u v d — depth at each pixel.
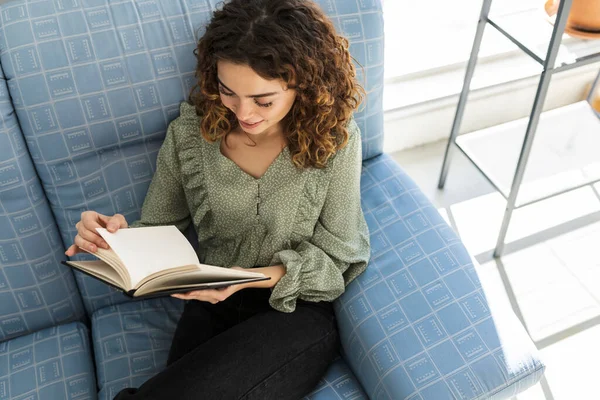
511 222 1.98
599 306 1.77
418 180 2.10
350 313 1.29
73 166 1.29
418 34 2.06
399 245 1.36
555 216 2.00
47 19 1.21
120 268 1.05
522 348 1.21
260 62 1.04
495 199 2.04
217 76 1.13
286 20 1.07
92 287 1.40
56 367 1.29
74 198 1.31
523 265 1.87
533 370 1.20
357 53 1.36
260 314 1.26
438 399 1.15
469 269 1.31
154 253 1.11
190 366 1.15
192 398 1.11
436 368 1.18
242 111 1.10
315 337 1.24
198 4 1.28
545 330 1.72
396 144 2.16
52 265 1.35
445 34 2.09
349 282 1.33
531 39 1.57
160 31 1.25
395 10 2.00
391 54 2.06
